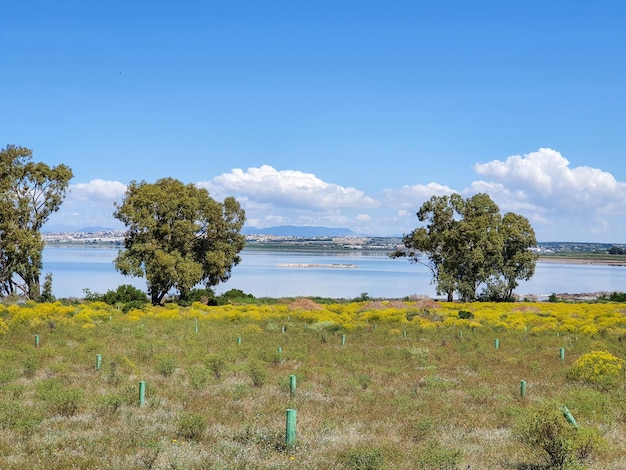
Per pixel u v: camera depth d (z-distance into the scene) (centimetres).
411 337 4162
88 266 18425
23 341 3381
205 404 1870
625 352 3381
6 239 6350
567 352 3416
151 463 1223
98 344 3083
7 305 5634
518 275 8381
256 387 2230
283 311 6122
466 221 8206
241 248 7694
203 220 7294
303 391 2159
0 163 6475
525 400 2045
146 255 6562
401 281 14875
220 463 1240
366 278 15825
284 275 16450
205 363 2542
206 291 7556
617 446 1460
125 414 1697
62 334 3722
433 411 1841
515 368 2845
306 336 4112
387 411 1845
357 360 3006
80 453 1303
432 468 1259
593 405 1888
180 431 1502
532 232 8444
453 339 4025
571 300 9431
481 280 8212
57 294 9394
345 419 1728
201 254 7381
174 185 7050
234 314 5341
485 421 1731
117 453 1318
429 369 2756
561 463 1298
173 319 5047
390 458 1317
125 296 6794
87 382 2198
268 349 3197
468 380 2495
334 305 6944
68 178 6800
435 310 6009
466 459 1334
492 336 4209
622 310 6281
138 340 3547
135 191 6881
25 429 1464
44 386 1966
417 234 8388
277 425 1617
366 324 4938
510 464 1323
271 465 1247
